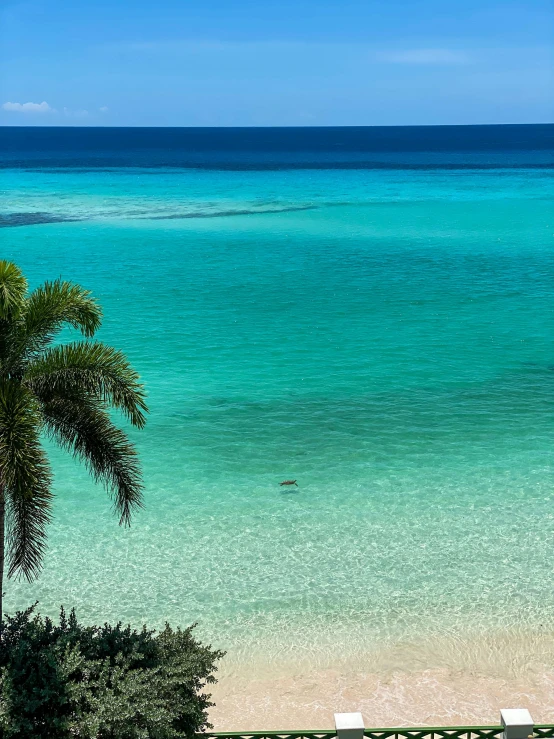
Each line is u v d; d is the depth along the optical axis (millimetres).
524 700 15719
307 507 23750
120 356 12453
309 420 30688
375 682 16328
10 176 143375
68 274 57906
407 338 42656
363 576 20156
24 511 11562
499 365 37938
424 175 147750
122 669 11945
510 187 120688
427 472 26062
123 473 12656
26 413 10930
